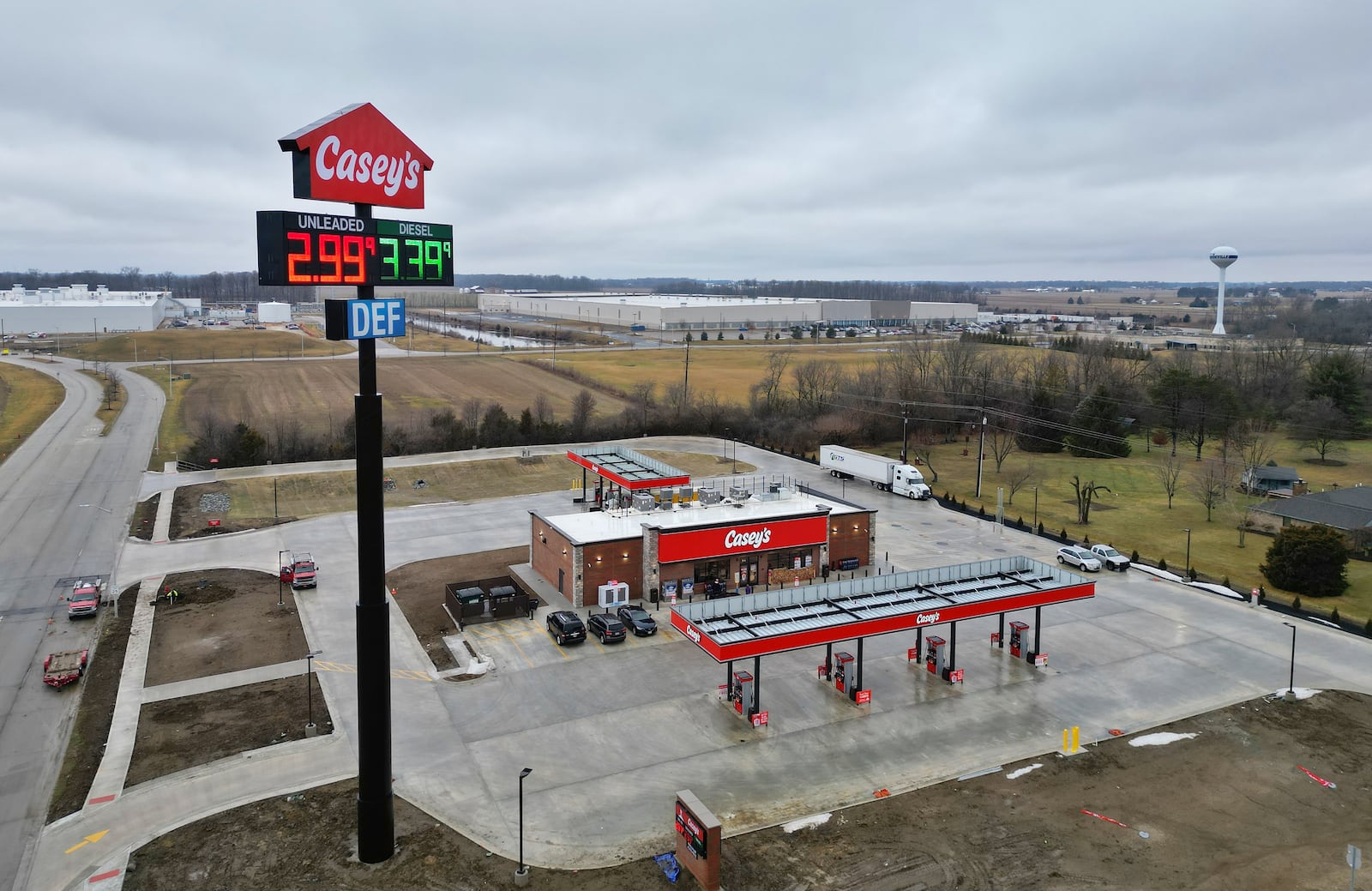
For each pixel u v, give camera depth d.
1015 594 45.44
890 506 82.81
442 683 44.25
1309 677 45.62
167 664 46.19
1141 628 52.66
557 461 102.56
